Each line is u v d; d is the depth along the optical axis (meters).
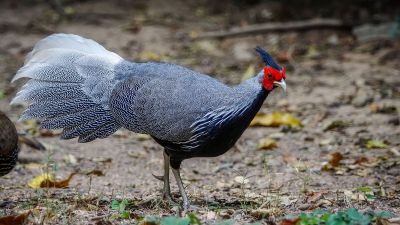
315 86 18.05
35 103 10.08
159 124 9.58
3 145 9.59
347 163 12.67
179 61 20.06
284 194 10.80
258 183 11.59
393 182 11.59
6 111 16.22
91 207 9.78
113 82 10.02
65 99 10.09
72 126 10.09
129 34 22.42
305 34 22.39
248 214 9.45
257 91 9.35
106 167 12.70
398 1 24.41
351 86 17.89
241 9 24.81
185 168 12.71
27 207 9.77
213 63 20.02
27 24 23.09
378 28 21.95
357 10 24.02
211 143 9.46
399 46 20.98
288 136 14.58
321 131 14.82
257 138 14.49
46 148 13.51
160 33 22.55
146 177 12.11
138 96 9.73
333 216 8.40
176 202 10.20
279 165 12.71
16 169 12.38
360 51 20.88
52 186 11.27
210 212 9.38
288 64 19.95
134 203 10.09
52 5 24.75
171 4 25.48
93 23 23.45
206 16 24.38
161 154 13.61
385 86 17.77
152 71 9.84
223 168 12.62
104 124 10.06
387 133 14.53
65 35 10.47
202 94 9.42
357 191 10.80
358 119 15.54
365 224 8.25
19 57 20.45
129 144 14.23
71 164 12.79
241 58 20.45
